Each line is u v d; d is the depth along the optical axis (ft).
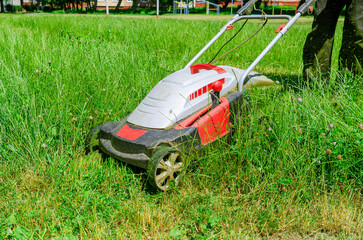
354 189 9.22
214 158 9.84
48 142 10.98
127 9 134.92
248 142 10.12
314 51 14.40
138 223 8.17
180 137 9.40
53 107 12.40
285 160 9.58
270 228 7.98
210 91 10.87
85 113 12.72
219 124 10.66
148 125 9.76
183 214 8.48
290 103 11.48
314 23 14.38
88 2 132.87
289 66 22.86
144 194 9.14
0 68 14.83
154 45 26.91
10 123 11.39
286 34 31.37
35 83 13.84
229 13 112.57
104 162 10.39
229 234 7.77
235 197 9.01
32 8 135.03
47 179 9.68
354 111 10.77
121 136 9.69
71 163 10.24
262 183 9.02
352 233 7.85
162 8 129.80
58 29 34.86
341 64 13.73
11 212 8.45
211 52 25.26
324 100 11.34
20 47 19.24
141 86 14.89
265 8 111.45
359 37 12.63
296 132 10.33
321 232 7.98
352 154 9.73
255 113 11.59
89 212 8.43
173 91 10.16
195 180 9.58
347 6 13.14
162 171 9.02
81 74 15.12
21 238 7.42
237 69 13.17
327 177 9.58
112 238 7.66
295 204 8.78
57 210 8.44
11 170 10.11
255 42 27.14
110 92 14.30
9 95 12.32
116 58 17.56
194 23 42.96
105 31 32.68
